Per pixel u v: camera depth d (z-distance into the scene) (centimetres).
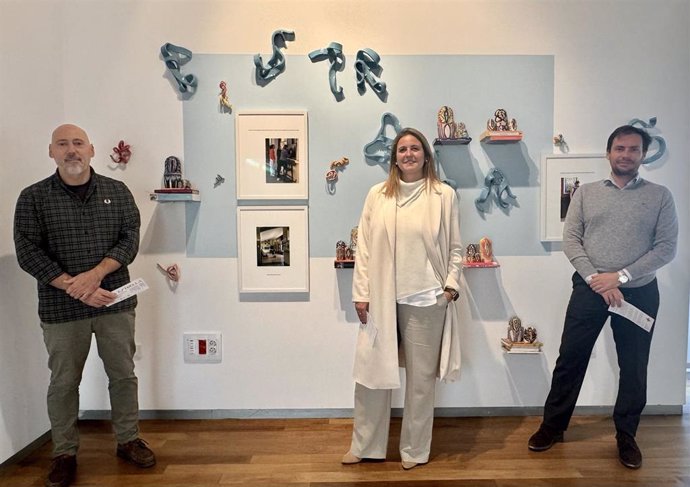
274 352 262
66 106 251
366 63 250
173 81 251
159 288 259
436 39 252
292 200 256
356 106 253
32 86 232
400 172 216
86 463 218
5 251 217
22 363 227
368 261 212
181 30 250
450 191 212
